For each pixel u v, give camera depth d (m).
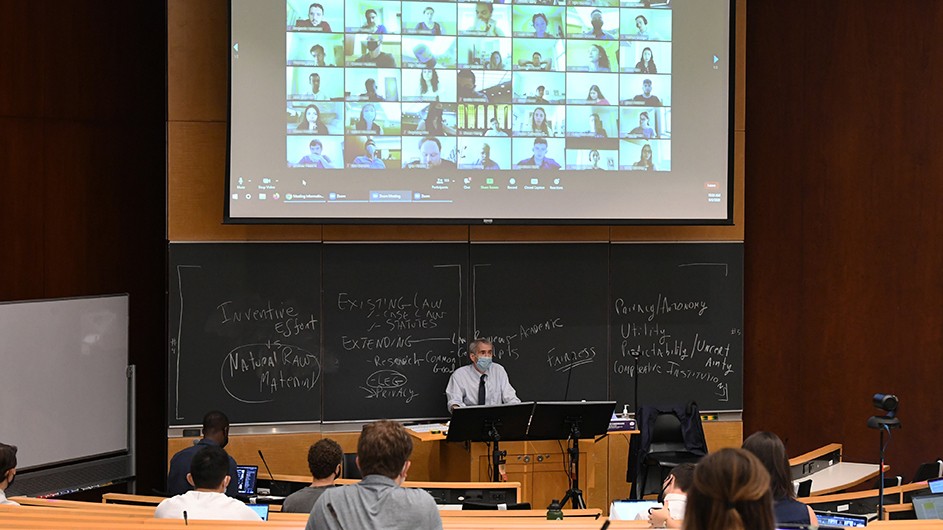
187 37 7.73
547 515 4.20
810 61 8.76
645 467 7.69
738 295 8.59
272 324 7.90
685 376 8.51
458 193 7.84
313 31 7.62
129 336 8.42
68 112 8.09
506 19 7.90
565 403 6.75
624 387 8.41
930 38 8.33
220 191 7.80
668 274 8.48
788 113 8.85
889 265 8.49
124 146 8.38
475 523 3.89
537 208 7.95
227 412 7.83
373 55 7.71
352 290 8.02
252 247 7.86
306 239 7.95
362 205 7.71
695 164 8.13
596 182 8.02
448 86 7.82
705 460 2.32
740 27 8.55
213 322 7.80
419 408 8.12
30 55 7.89
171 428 7.75
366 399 8.04
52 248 8.04
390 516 3.12
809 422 8.80
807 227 8.80
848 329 8.65
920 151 8.37
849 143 8.62
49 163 8.01
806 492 6.21
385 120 7.73
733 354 8.58
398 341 8.09
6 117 7.80
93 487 7.43
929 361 8.35
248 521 3.78
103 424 7.50
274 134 7.57
